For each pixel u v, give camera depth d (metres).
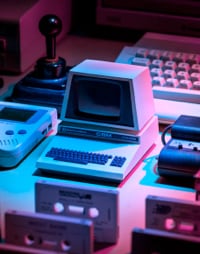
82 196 1.16
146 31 1.97
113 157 1.38
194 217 1.12
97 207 1.16
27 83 1.65
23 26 1.77
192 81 1.68
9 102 1.59
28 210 1.26
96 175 1.35
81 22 2.13
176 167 1.34
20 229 1.11
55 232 1.09
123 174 1.33
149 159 1.44
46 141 1.52
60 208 1.22
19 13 1.77
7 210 1.19
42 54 1.90
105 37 2.06
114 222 1.16
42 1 1.85
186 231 1.13
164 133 1.46
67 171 1.36
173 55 1.78
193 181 1.34
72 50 1.95
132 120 1.42
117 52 1.94
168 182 1.36
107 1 1.96
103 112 1.43
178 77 1.68
